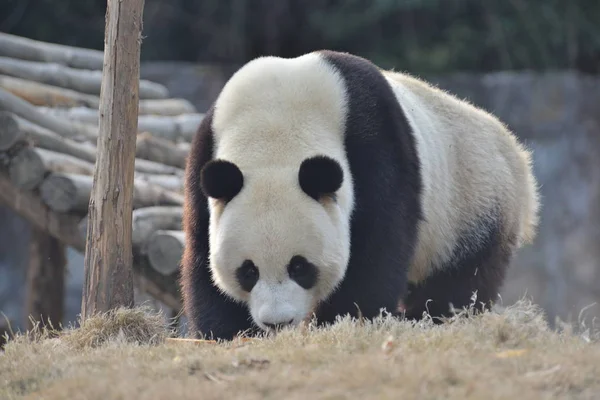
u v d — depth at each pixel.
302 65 13.01
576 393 8.78
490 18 39.38
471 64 40.25
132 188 13.65
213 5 41.69
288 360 10.02
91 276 13.48
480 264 15.26
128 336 12.70
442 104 15.33
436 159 14.34
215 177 11.65
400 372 9.04
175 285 17.84
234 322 12.82
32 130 18.78
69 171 18.69
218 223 11.99
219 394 8.94
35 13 40.19
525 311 11.68
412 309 15.29
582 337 11.37
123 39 13.40
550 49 39.84
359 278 12.67
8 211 36.62
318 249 11.66
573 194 35.25
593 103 35.88
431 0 38.59
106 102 13.46
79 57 24.72
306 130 12.34
